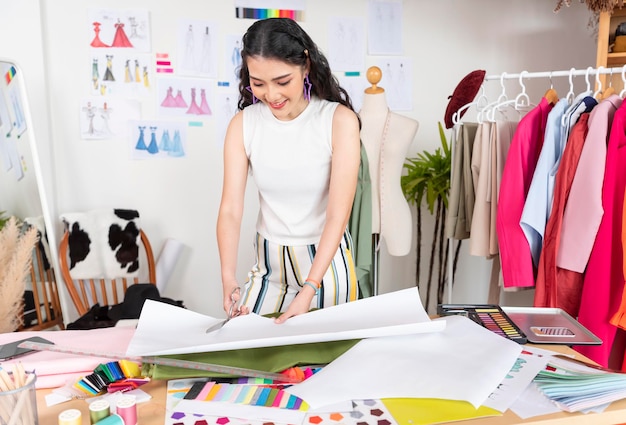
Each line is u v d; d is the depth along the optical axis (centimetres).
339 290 150
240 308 122
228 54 277
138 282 274
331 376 93
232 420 82
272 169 142
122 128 269
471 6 308
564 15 320
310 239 148
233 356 100
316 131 138
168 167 279
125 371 96
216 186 286
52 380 96
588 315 188
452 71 311
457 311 129
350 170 136
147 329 108
